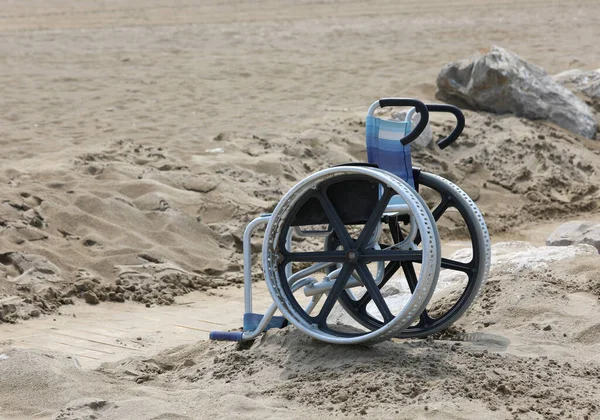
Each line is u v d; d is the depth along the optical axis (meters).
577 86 11.91
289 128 9.90
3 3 24.84
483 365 4.27
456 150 9.62
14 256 6.26
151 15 21.58
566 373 4.26
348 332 4.68
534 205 8.74
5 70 13.43
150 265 6.52
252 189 7.88
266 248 4.55
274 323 4.66
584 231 6.30
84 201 7.07
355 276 4.61
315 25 18.89
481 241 4.58
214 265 6.74
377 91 11.90
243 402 4.05
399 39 16.45
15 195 6.98
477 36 16.44
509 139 9.80
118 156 8.28
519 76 10.78
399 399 4.00
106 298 6.13
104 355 5.11
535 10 19.89
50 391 4.20
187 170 8.11
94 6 23.86
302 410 4.02
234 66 13.87
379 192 4.48
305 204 4.59
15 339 5.36
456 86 11.15
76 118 10.41
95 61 14.38
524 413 3.93
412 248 4.62
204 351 4.85
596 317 4.68
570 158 9.71
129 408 4.04
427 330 4.62
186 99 11.57
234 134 9.53
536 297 4.90
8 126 9.88
